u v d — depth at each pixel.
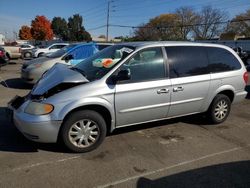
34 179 3.81
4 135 5.26
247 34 75.56
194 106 5.70
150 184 3.78
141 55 5.04
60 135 4.48
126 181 3.84
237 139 5.43
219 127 6.08
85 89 4.50
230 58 6.21
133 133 5.54
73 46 11.03
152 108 5.11
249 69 17.80
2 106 7.39
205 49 5.84
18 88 10.23
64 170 4.07
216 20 76.25
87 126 4.59
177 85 5.30
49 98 4.38
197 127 6.02
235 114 7.12
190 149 4.89
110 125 4.86
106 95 4.61
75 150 4.55
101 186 3.71
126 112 4.86
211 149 4.92
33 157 4.43
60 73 4.89
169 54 5.34
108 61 4.99
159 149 4.86
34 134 4.31
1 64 17.25
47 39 86.75
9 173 3.95
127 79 4.68
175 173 4.07
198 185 3.78
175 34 80.56
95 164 4.27
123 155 4.59
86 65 5.35
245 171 4.17
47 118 4.28
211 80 5.79
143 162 4.37
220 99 6.04
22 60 25.55
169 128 5.89
